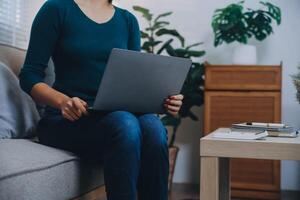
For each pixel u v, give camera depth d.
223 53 3.01
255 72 2.57
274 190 2.52
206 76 2.64
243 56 2.66
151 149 1.17
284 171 2.87
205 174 1.32
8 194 0.87
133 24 1.59
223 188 1.86
